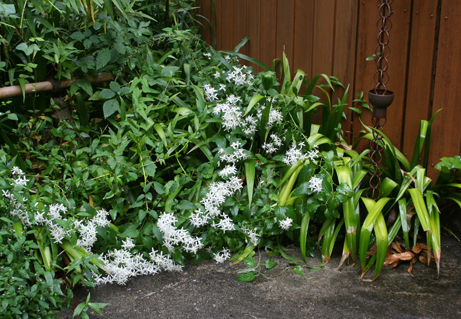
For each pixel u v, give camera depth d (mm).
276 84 2506
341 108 2412
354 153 2318
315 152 2133
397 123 2256
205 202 1991
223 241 2096
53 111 2316
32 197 1786
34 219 1704
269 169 2256
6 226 1609
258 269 1927
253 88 2465
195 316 1578
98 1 2111
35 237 1754
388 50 2227
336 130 2459
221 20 3490
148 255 1933
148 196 1938
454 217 2146
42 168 2141
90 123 2514
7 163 1856
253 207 2105
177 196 2143
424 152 2170
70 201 1870
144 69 2426
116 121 2396
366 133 2418
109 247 1915
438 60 2031
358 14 2342
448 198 2078
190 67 2672
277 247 2090
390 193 2127
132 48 2516
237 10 3271
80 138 2271
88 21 2355
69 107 2393
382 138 2164
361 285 1752
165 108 2408
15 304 1428
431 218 1870
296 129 2314
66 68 2244
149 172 2016
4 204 1604
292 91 2637
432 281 1752
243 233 2057
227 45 3465
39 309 1536
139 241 1953
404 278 1791
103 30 2430
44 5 2195
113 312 1619
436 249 1764
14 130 2082
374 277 1774
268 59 3033
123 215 2094
